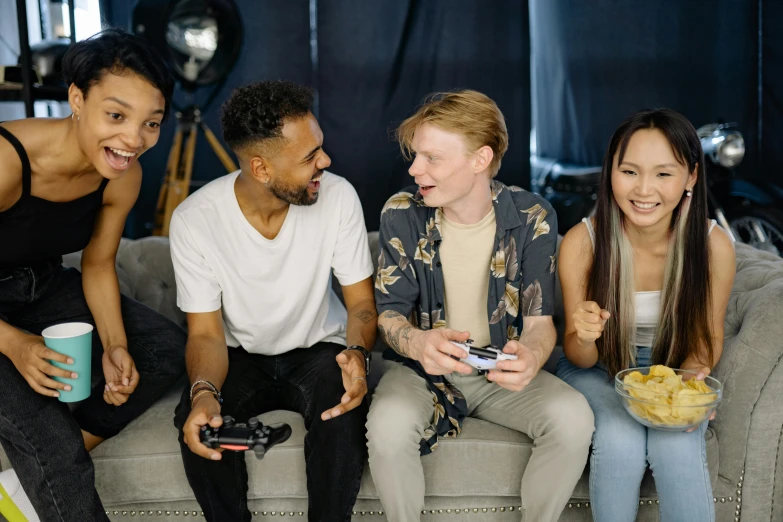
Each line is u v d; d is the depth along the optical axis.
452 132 1.61
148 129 1.53
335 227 1.82
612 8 4.00
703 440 1.58
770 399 1.69
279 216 1.79
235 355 1.86
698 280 1.72
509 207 1.75
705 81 4.03
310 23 3.61
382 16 3.58
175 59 3.03
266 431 1.45
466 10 3.60
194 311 1.78
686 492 1.55
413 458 1.60
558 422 1.59
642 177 1.65
